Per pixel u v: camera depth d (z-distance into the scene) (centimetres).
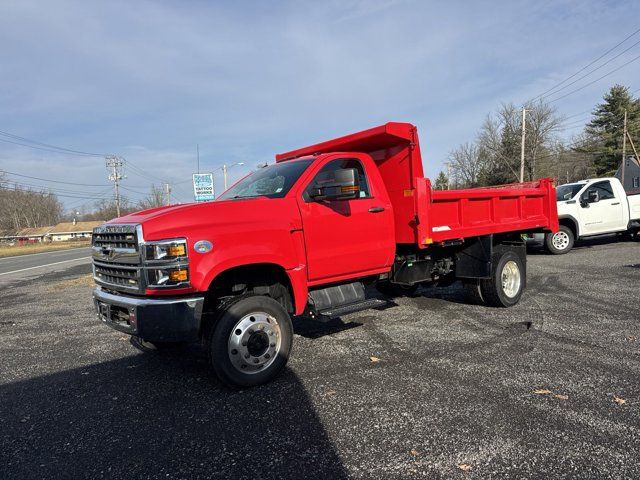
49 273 1783
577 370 437
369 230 549
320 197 494
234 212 442
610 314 634
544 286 848
